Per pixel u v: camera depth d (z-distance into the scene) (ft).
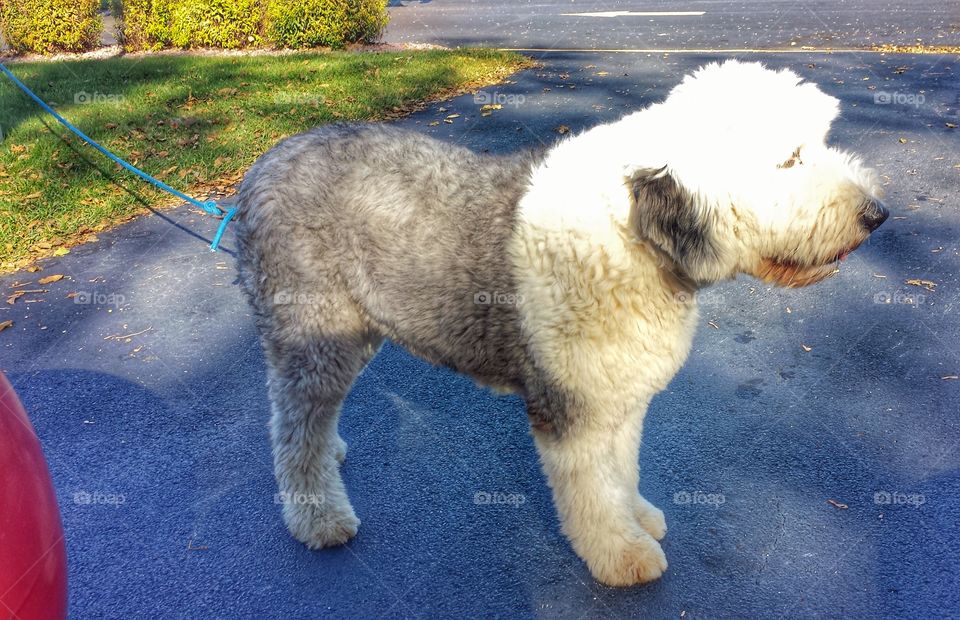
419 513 4.10
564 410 3.33
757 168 3.05
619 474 3.54
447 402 5.00
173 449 4.62
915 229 6.64
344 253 3.49
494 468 4.41
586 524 3.52
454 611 3.49
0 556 2.07
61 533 2.35
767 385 4.85
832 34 15.65
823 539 3.71
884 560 3.56
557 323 3.17
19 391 5.15
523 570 3.70
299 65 13.15
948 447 4.19
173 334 5.80
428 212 3.35
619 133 3.25
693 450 4.37
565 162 3.27
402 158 3.50
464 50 14.38
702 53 14.29
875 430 4.37
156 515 4.13
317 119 10.18
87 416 4.91
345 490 4.16
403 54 13.98
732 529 3.82
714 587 3.51
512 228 3.24
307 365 3.69
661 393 4.86
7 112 10.53
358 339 3.74
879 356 5.02
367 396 5.08
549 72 13.06
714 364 5.10
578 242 3.11
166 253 7.09
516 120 10.34
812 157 3.13
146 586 3.70
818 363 5.01
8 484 2.15
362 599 3.58
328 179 3.51
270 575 3.75
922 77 11.66
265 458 4.54
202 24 15.79
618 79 12.39
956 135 8.91
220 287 6.47
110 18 20.61
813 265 3.19
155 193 8.23
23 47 17.06
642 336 3.20
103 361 5.49
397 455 4.54
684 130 3.05
